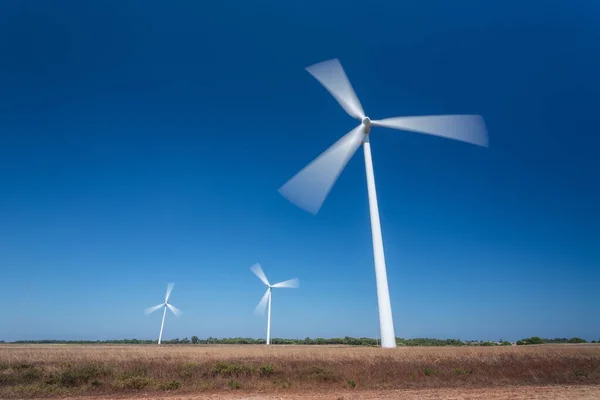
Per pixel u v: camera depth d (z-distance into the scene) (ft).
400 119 94.38
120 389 49.32
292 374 58.23
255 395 47.29
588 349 86.38
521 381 60.80
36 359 63.41
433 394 48.39
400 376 59.47
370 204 93.76
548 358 70.69
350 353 71.97
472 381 59.26
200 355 69.46
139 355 68.18
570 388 55.26
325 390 52.13
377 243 89.86
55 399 44.80
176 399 44.19
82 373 52.49
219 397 45.57
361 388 54.03
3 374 52.03
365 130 97.04
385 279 86.89
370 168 96.12
